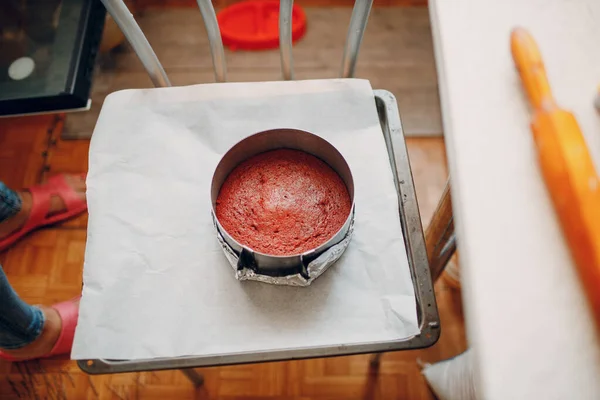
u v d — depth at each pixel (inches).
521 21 24.5
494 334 18.6
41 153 51.6
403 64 55.8
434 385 36.5
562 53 23.7
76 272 46.8
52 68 42.7
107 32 52.6
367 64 55.7
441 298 45.1
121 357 22.7
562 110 21.0
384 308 23.5
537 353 18.2
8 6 44.1
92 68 45.5
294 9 58.1
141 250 24.9
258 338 23.1
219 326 23.4
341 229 22.2
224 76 29.3
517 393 17.7
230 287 24.1
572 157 19.7
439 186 50.2
